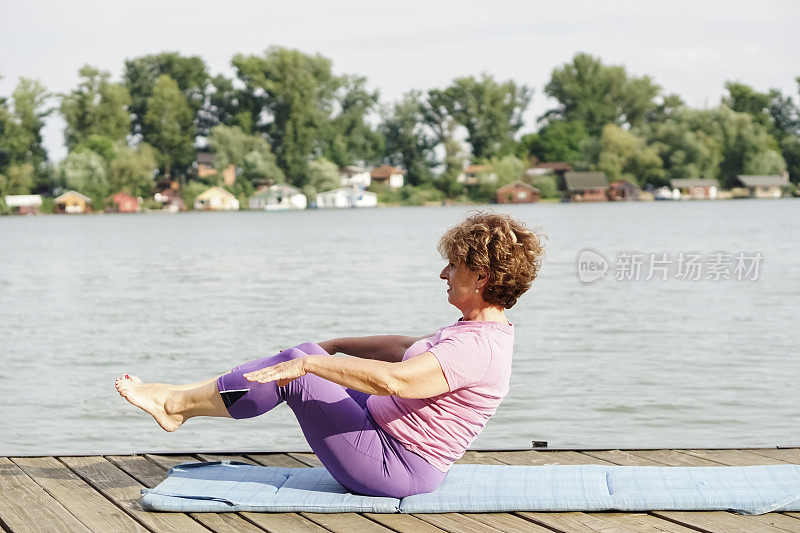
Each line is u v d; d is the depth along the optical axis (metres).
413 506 3.49
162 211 103.94
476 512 3.50
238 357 10.89
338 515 3.48
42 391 8.79
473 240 3.29
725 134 105.88
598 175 106.38
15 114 102.06
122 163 102.38
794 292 17.28
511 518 3.45
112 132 106.56
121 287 21.23
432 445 3.43
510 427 6.94
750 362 9.70
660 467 3.96
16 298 18.83
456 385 3.27
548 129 112.19
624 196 106.06
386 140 113.06
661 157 107.44
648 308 15.09
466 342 3.27
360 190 109.69
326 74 111.62
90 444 6.77
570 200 106.12
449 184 108.81
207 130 113.81
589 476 3.82
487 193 106.88
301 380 3.39
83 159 101.56
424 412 3.38
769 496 3.52
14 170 100.44
